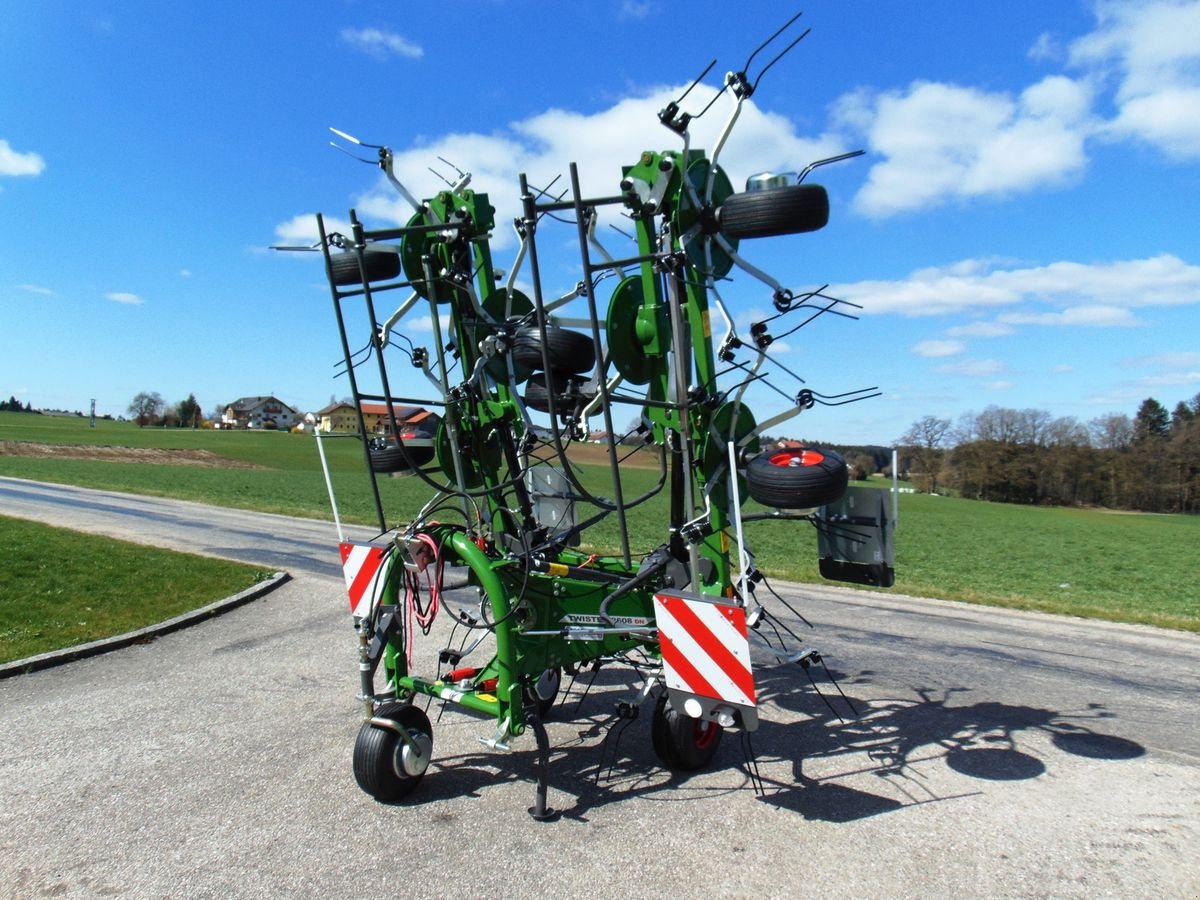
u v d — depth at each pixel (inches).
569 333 197.9
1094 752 208.7
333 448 3289.9
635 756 203.0
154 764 192.4
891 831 161.9
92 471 1699.1
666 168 175.2
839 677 281.6
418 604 184.9
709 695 158.7
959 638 348.2
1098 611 418.0
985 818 168.7
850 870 146.2
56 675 265.4
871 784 186.4
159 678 263.6
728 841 156.7
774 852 152.5
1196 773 195.2
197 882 140.3
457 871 144.3
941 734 222.1
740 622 152.9
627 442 207.0
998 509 2331.4
